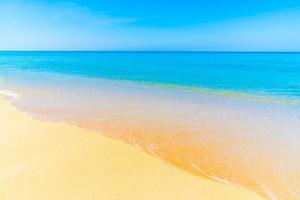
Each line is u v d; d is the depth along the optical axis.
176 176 4.06
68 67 32.75
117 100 11.02
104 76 21.56
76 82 17.28
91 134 6.10
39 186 3.58
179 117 8.16
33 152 4.86
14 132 6.11
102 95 12.30
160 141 5.91
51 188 3.54
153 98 11.65
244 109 9.37
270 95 12.49
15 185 3.59
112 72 25.53
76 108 9.31
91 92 13.16
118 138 6.06
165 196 3.45
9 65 36.81
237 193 3.61
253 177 4.16
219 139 6.07
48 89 13.91
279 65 35.66
